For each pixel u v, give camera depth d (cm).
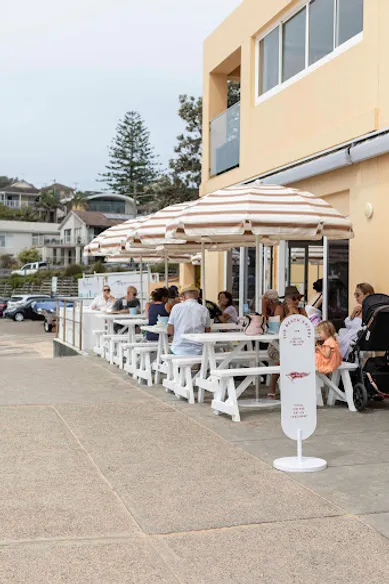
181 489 558
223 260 1689
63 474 599
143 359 1154
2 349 2597
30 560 424
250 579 400
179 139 3934
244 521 487
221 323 1229
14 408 881
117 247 1304
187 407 893
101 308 1728
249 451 672
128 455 659
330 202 1156
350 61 1084
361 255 1045
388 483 569
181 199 3922
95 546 445
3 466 622
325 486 562
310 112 1205
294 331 619
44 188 11581
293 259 1323
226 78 1702
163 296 1185
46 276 6538
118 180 8506
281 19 1323
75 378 1159
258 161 1397
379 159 998
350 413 848
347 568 413
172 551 438
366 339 839
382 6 998
